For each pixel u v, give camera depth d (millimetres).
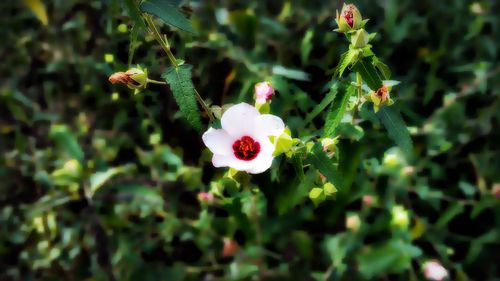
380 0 732
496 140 717
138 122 702
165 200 687
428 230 684
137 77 459
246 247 661
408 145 472
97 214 684
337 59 708
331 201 651
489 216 722
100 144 701
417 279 667
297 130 593
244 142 472
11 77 747
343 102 474
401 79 737
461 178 720
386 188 659
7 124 744
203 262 681
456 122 709
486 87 715
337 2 716
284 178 552
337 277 645
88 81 709
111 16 647
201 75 669
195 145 695
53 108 728
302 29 723
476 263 710
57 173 678
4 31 747
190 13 647
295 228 658
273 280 661
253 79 666
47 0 725
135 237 683
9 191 732
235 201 589
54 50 728
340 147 520
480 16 735
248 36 708
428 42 741
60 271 705
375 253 641
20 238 712
